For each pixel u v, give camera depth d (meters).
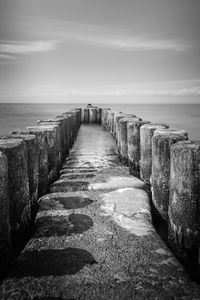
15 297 2.06
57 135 5.70
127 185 4.40
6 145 3.03
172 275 2.29
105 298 2.05
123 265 2.42
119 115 10.29
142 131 5.00
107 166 6.53
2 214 2.50
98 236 2.89
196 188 2.84
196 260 2.93
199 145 2.97
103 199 3.81
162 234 3.63
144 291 2.11
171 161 3.09
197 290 2.12
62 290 2.13
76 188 4.31
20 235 3.10
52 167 5.15
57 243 2.77
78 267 2.40
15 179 3.02
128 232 2.96
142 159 5.06
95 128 16.36
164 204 3.69
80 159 7.59
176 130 4.32
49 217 3.31
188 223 2.90
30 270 2.37
